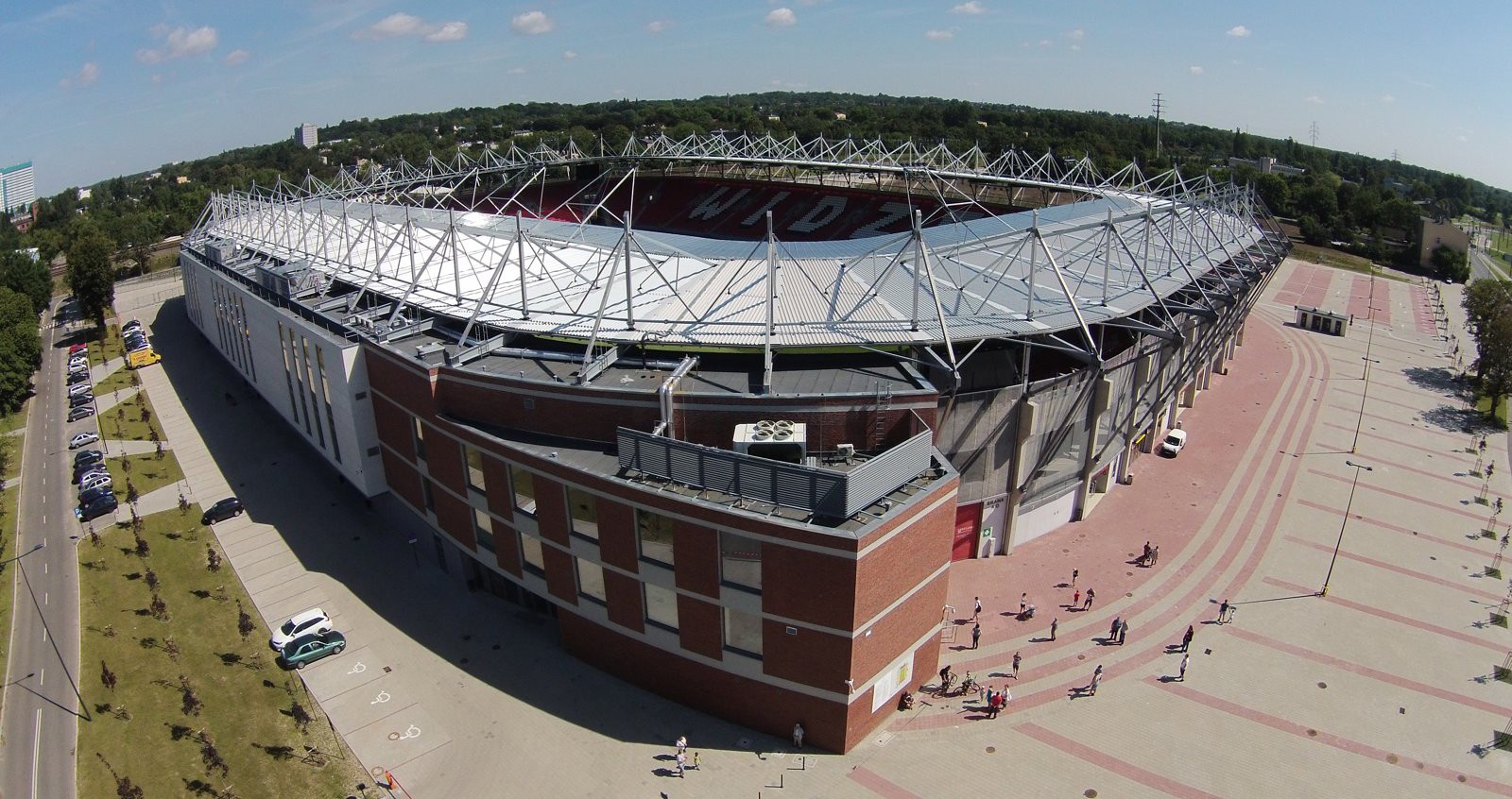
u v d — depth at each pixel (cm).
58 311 13688
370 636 4584
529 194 13862
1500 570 5131
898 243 5975
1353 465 6569
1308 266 14775
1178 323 6303
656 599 3875
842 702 3566
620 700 4066
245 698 4141
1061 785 3503
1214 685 4084
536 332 4997
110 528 5988
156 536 5791
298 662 4341
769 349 4347
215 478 6669
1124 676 4134
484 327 5234
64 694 4253
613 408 4116
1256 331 10506
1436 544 5422
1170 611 4647
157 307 13012
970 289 5403
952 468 3784
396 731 3888
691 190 13188
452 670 4297
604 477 3731
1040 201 10656
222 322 8450
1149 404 6297
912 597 3694
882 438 4022
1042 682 4091
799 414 3959
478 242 6644
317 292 6594
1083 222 7106
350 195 11594
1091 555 5206
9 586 5319
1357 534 5528
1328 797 3462
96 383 9425
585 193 13638
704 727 3875
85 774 3731
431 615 4769
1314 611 4678
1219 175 18088
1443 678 4162
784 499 3456
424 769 3669
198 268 9031
